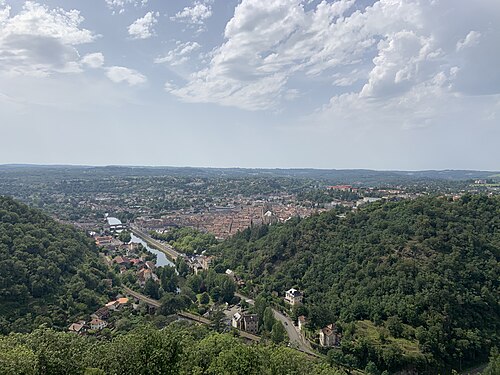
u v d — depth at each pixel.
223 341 88.75
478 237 163.88
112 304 166.75
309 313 152.25
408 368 121.38
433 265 150.25
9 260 145.38
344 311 150.00
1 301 134.75
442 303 134.12
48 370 63.78
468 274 146.25
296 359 84.44
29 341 70.44
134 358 67.12
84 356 70.25
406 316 135.75
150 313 168.38
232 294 193.12
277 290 189.88
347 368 126.12
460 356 124.06
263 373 76.69
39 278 150.62
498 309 138.25
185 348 80.94
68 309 148.12
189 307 176.62
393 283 148.62
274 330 138.88
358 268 168.12
